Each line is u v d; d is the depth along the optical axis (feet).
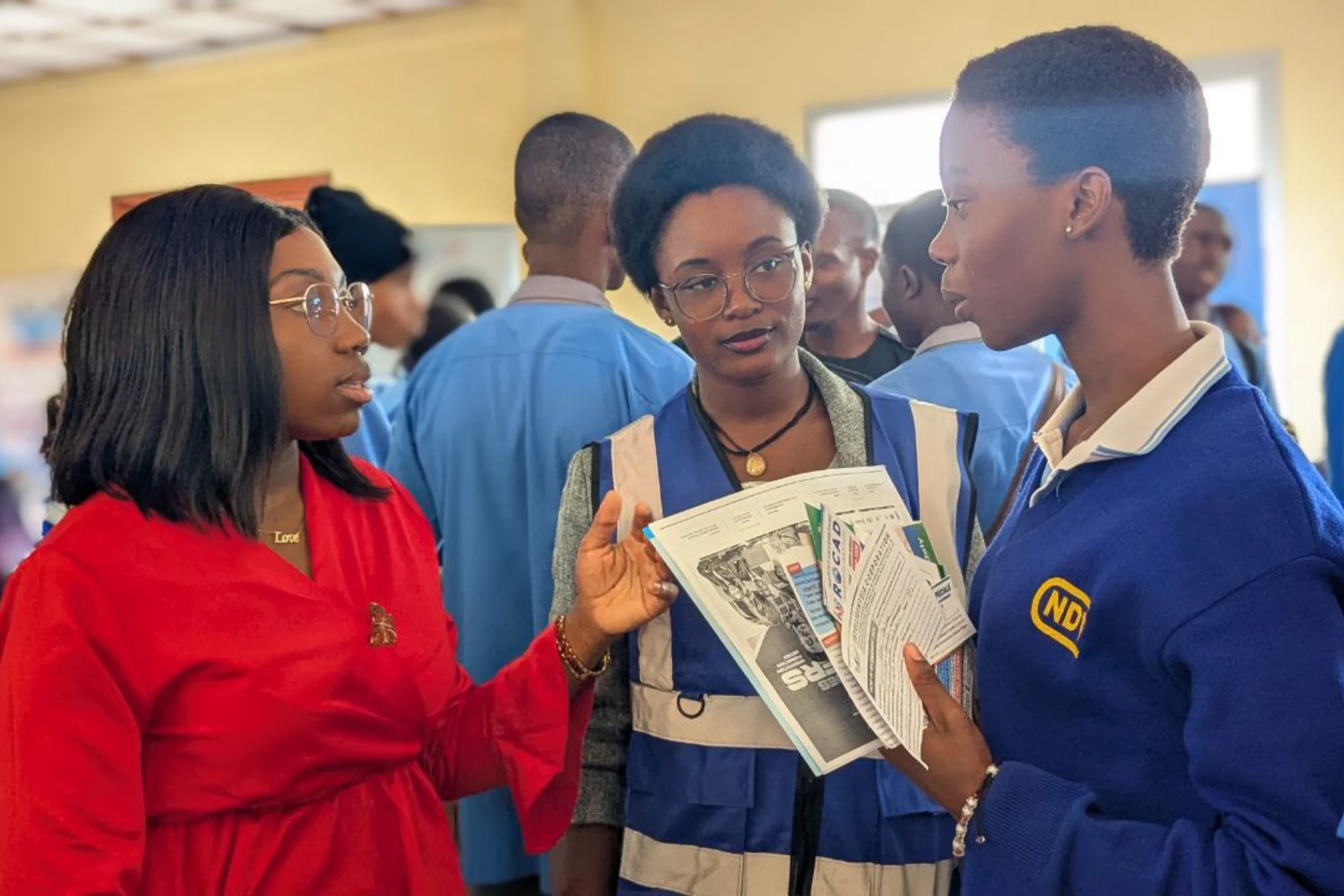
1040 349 5.35
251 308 2.84
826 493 3.27
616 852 3.78
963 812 2.67
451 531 5.38
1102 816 2.43
